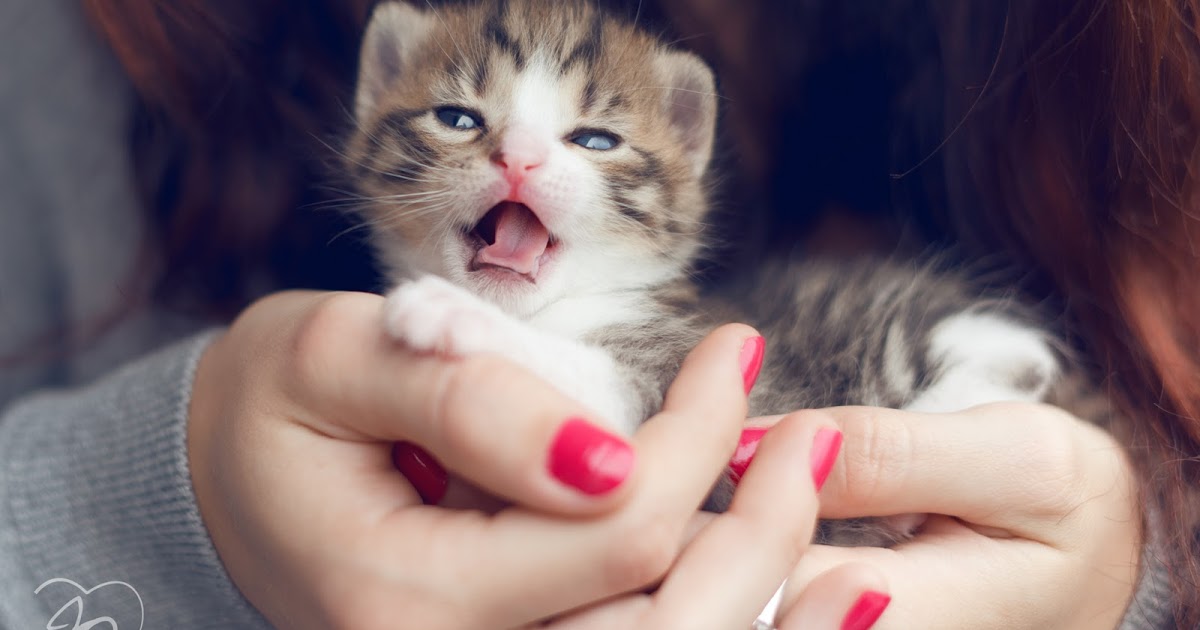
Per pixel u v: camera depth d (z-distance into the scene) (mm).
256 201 298
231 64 292
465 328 207
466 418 202
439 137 274
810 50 313
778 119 318
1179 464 240
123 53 287
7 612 245
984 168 280
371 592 206
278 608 219
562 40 284
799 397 268
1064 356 267
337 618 208
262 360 222
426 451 218
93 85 332
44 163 333
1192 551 240
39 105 332
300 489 212
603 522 203
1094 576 235
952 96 288
